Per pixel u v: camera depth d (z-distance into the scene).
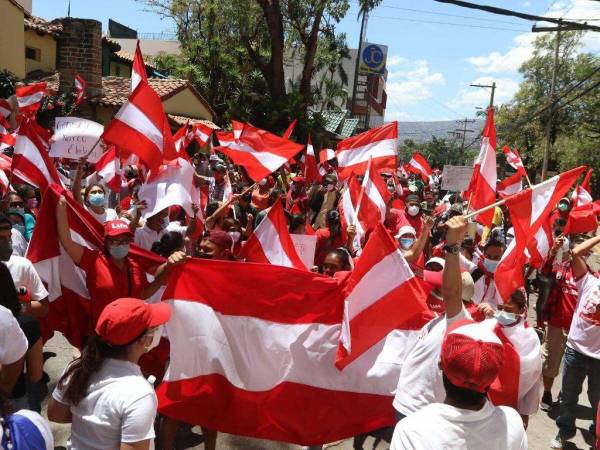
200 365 3.80
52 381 5.20
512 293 3.92
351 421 3.81
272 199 10.14
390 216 8.45
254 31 30.09
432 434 2.01
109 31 48.16
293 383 3.86
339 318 3.87
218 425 3.82
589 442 5.26
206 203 8.81
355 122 40.94
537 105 42.53
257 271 3.84
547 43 42.91
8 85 15.41
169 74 31.02
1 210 5.61
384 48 60.56
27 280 3.73
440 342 2.98
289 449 4.62
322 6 28.16
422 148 83.06
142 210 5.86
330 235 7.05
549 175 42.84
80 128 7.34
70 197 4.15
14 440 1.79
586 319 4.75
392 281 3.59
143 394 2.35
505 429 2.08
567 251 5.81
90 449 2.33
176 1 29.66
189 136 13.97
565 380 4.92
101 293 4.00
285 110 27.72
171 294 3.80
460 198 13.41
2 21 16.92
